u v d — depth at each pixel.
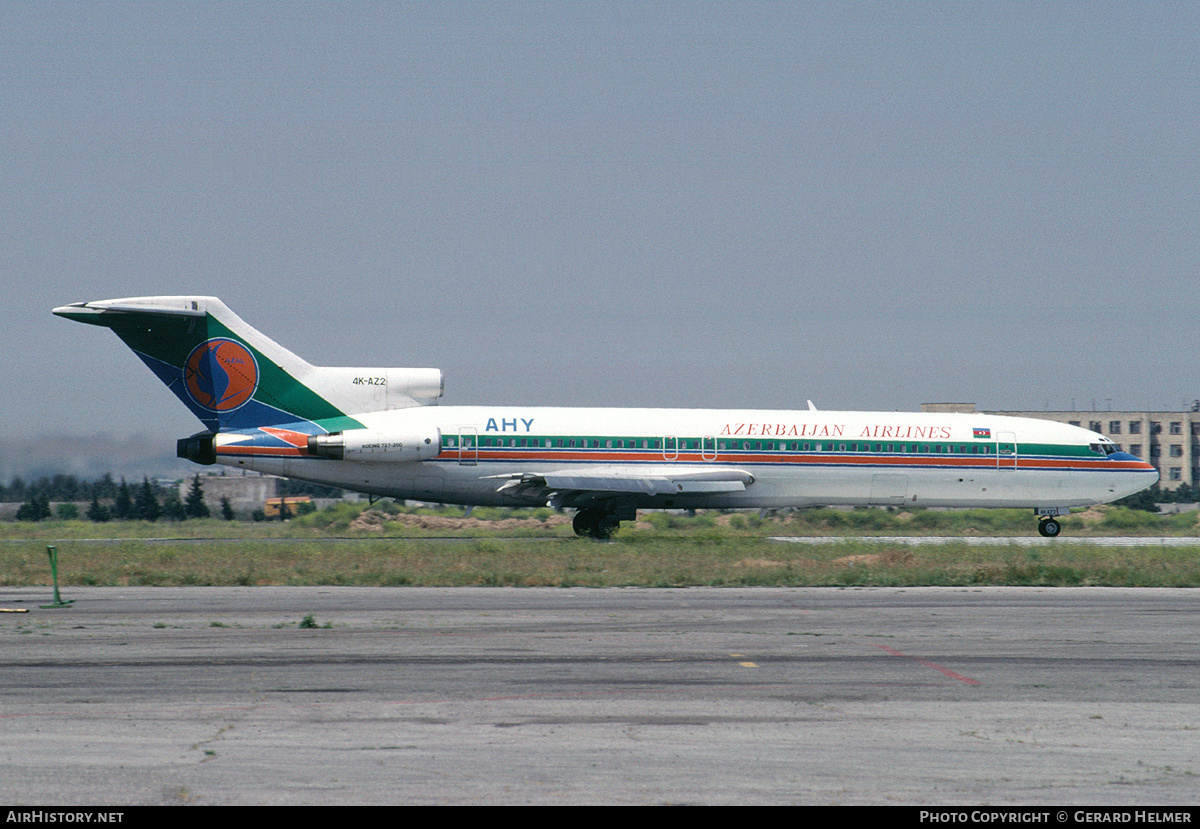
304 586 58.84
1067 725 28.83
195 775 24.16
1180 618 46.66
